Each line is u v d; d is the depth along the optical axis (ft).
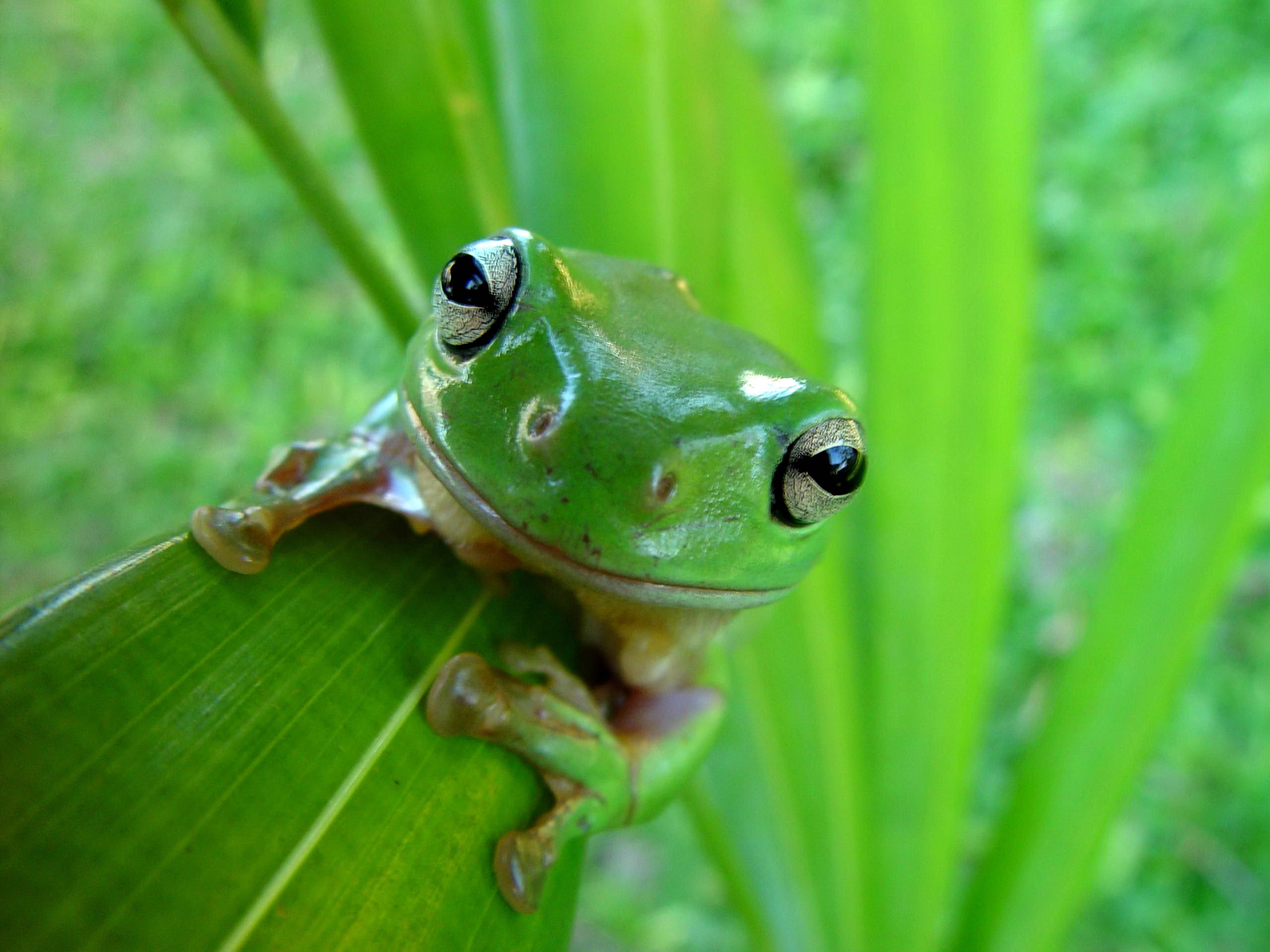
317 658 0.26
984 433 0.47
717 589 0.29
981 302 0.46
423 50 0.39
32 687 0.23
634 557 0.28
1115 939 0.87
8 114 1.44
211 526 0.26
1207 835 0.91
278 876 0.23
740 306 0.45
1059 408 1.14
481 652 0.29
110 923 0.21
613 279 0.32
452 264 0.29
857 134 1.32
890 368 0.47
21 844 0.21
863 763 0.45
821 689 0.45
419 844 0.25
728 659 0.37
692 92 0.40
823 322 0.49
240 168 1.37
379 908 0.24
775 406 0.29
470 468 0.28
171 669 0.24
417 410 0.29
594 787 0.29
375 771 0.25
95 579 0.24
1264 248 0.45
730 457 0.28
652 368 0.29
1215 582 0.45
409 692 0.27
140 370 1.25
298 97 1.43
